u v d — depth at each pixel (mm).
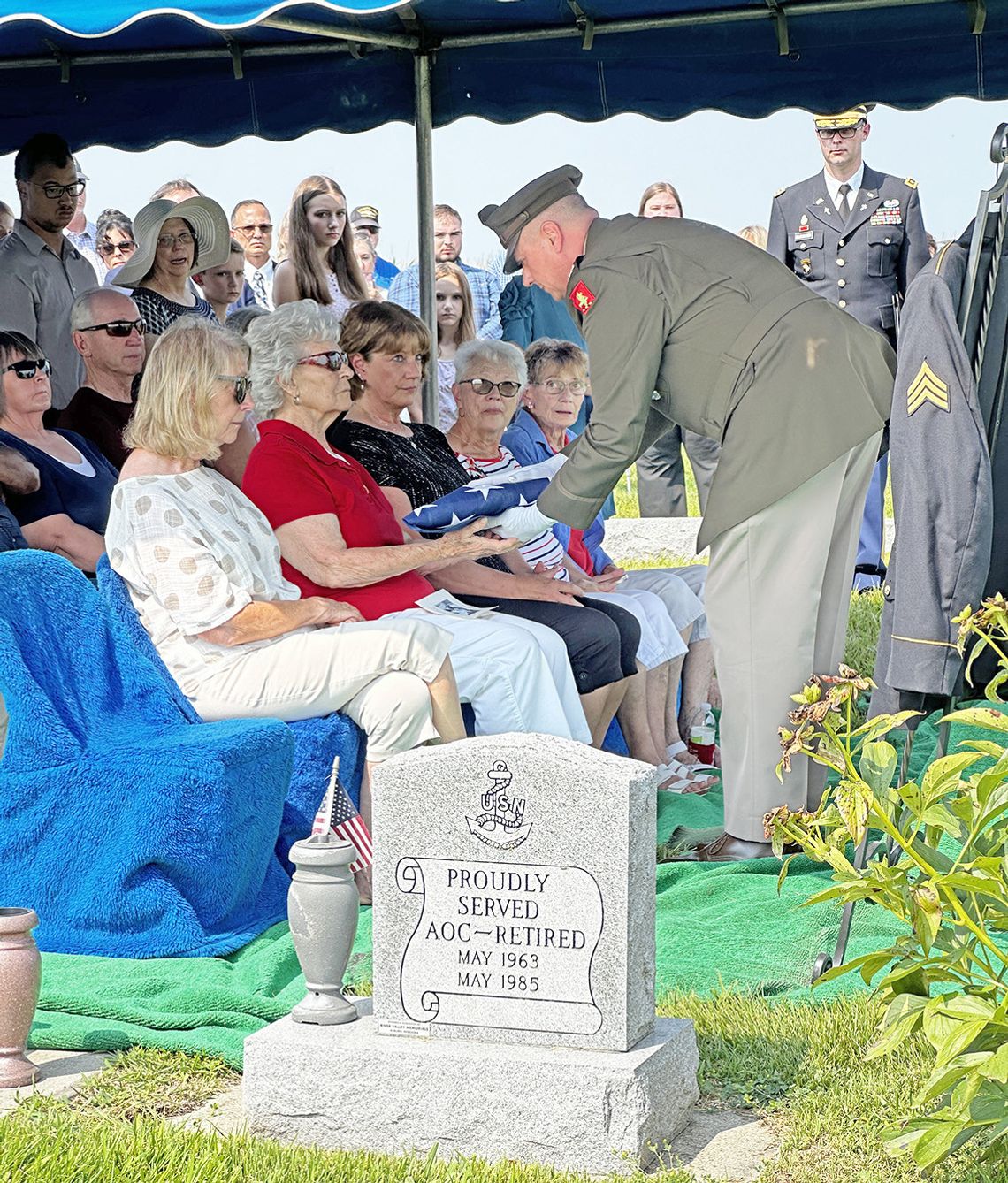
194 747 4703
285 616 5133
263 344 5598
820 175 10633
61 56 9062
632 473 16219
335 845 3598
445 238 10773
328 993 3615
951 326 4062
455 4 8344
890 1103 3398
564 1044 3395
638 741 6820
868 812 3143
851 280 10516
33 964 3713
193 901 4688
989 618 3645
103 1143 3201
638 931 3418
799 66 8508
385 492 6062
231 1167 3146
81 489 6215
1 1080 3674
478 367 6664
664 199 10750
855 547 5461
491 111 9000
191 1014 4059
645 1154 3275
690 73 8656
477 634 5664
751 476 5211
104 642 5035
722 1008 4012
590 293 5266
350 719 5230
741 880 5211
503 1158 3318
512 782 3395
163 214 8086
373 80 9031
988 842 3289
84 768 4652
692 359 5227
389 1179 3131
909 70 8398
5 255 8523
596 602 6551
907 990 3223
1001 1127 2930
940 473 4043
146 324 7668
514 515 5719
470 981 3445
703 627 7301
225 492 5266
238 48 8930
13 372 6078
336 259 9188
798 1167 3189
